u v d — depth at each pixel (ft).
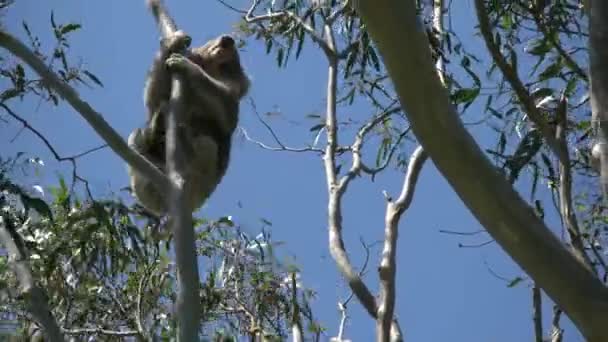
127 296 36.14
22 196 29.09
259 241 37.96
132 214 34.60
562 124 27.25
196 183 35.45
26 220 31.71
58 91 23.04
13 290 31.09
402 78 18.19
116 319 36.04
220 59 38.58
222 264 37.32
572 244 25.45
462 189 18.35
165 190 23.16
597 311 17.71
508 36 31.76
